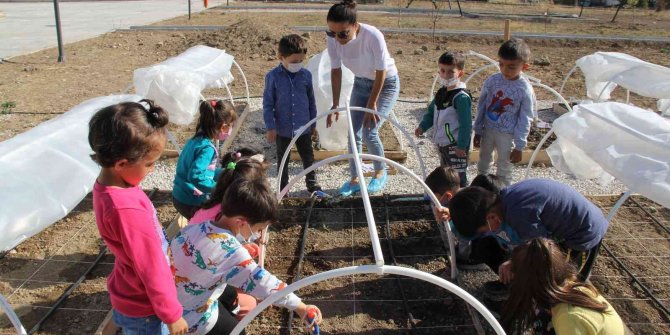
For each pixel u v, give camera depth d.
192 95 5.46
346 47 4.69
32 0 28.89
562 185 3.02
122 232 1.99
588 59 6.92
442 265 3.99
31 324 3.35
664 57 13.36
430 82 10.38
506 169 4.54
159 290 2.04
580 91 9.62
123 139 1.90
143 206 2.08
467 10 25.09
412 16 22.17
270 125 4.85
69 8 25.39
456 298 3.59
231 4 27.69
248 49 13.24
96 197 2.06
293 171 5.99
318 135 6.57
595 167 4.33
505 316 2.44
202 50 7.41
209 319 2.54
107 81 10.41
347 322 3.37
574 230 2.92
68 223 4.69
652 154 3.27
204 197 3.71
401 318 3.41
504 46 4.21
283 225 4.59
